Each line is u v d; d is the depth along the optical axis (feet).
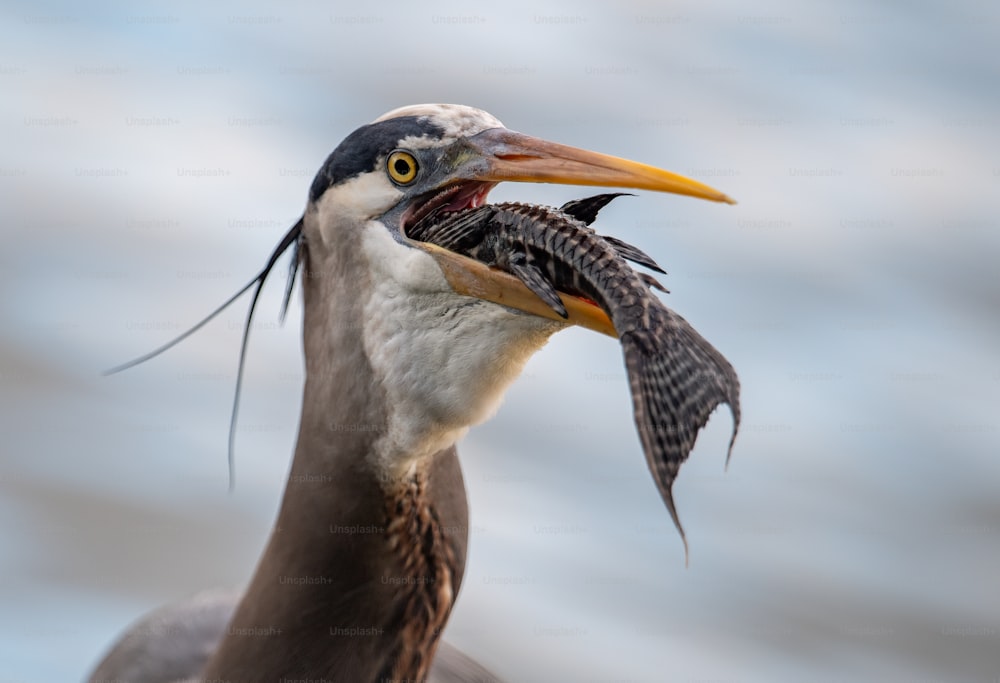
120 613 37.81
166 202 55.06
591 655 38.19
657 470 17.37
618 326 18.30
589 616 39.55
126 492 42.32
